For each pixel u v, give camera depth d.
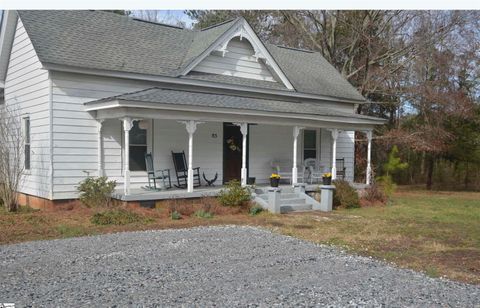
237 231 9.98
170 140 14.71
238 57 16.14
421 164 31.77
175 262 7.01
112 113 12.24
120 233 9.40
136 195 11.86
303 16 29.20
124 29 15.67
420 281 6.36
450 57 25.11
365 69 27.28
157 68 14.24
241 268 6.76
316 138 19.11
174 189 13.95
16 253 7.41
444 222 12.51
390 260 7.77
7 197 11.95
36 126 13.20
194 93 14.38
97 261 6.96
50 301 5.06
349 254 8.08
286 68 19.31
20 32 14.16
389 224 11.88
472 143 26.52
